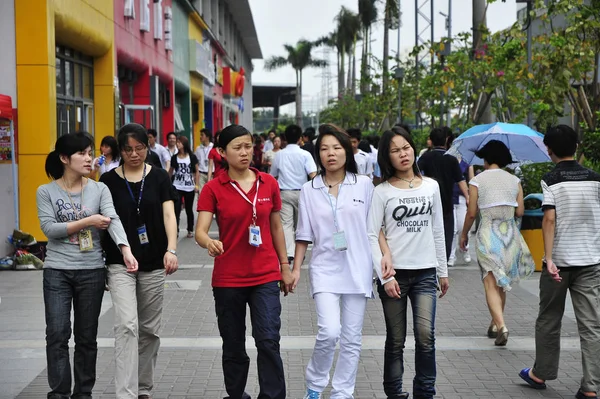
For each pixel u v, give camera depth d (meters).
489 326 8.47
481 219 7.89
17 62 12.92
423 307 5.84
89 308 5.84
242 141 5.64
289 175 12.12
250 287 5.68
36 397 6.35
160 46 26.27
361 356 7.52
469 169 12.78
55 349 5.71
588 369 6.15
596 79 15.44
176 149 16.48
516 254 7.77
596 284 6.21
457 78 19.27
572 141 6.33
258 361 5.60
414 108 30.81
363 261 5.86
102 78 18.31
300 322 8.94
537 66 16.36
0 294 10.48
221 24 50.09
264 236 5.72
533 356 7.51
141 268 5.99
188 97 34.19
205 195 5.71
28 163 12.95
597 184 6.27
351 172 6.00
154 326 6.12
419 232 5.87
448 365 7.23
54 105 13.34
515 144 9.22
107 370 7.05
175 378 6.86
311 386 5.84
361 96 48.28
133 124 6.02
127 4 20.05
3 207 12.59
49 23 13.06
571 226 6.24
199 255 13.95
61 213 5.75
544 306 6.42
